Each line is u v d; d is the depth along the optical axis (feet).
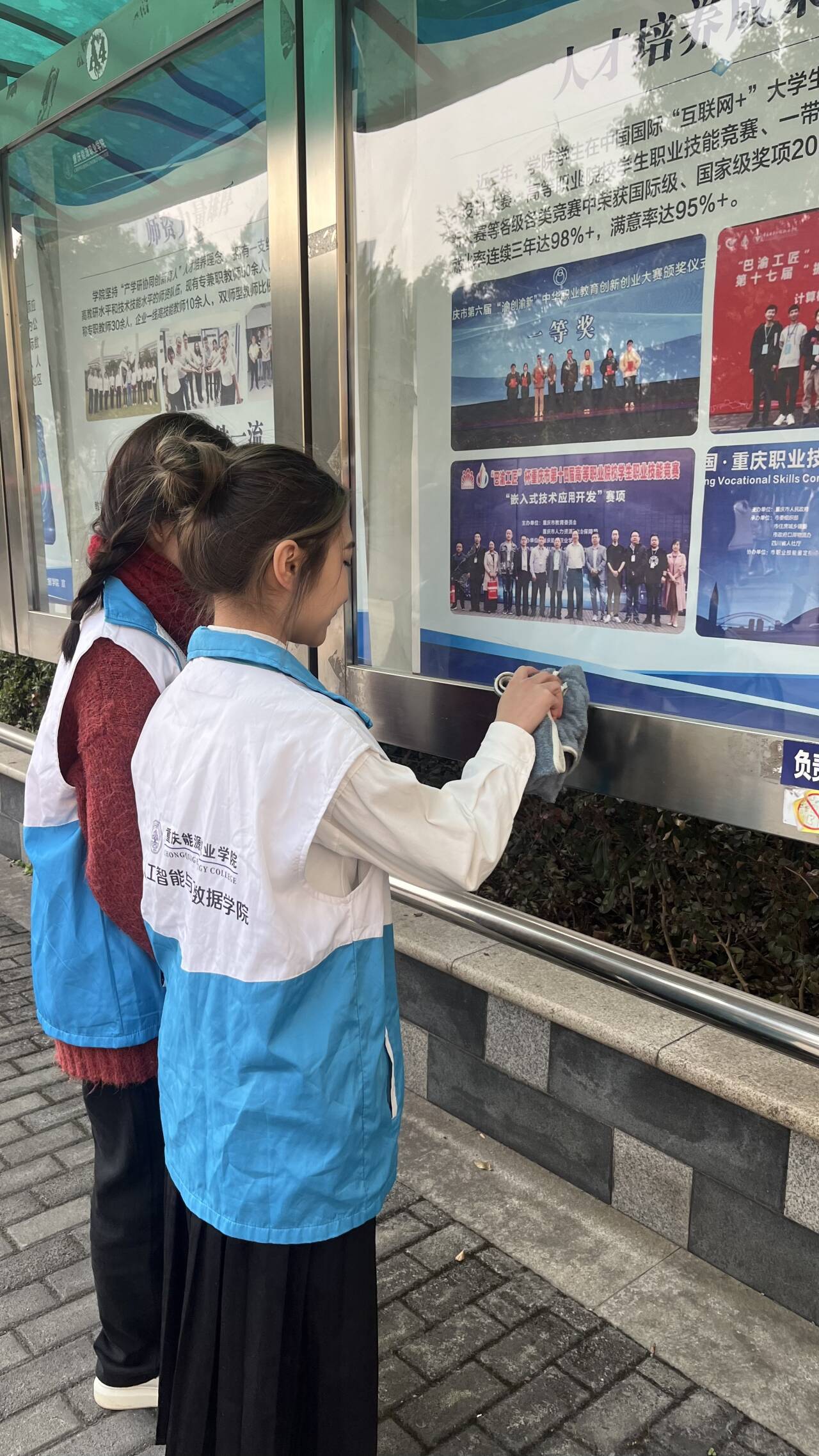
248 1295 3.93
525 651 7.86
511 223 7.31
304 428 9.33
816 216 5.65
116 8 11.86
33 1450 5.56
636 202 6.49
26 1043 10.17
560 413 7.24
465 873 3.94
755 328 6.03
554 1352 6.08
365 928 3.89
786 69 5.63
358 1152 3.87
